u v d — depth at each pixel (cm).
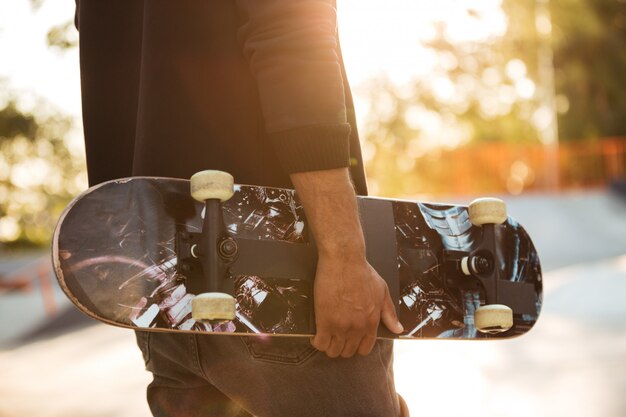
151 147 127
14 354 936
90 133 144
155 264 122
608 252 1748
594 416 409
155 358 138
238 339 124
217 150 126
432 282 141
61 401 593
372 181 2720
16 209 3102
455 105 2620
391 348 133
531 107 2619
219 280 120
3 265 1967
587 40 2423
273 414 126
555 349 599
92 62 144
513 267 155
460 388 498
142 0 139
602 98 2595
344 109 116
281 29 114
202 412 136
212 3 126
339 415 125
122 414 535
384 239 137
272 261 126
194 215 127
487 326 136
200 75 126
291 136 113
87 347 881
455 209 148
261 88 115
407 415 138
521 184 2286
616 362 532
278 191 130
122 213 122
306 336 123
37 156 3014
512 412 429
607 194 2173
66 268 117
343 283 115
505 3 2019
